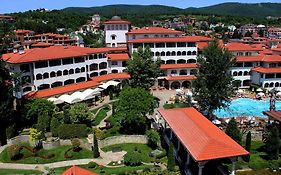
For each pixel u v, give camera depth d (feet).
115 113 217.97
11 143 190.08
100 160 170.40
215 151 124.26
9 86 209.15
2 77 201.98
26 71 243.60
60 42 535.60
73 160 170.71
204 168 143.84
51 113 215.31
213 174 138.92
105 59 320.70
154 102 209.97
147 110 199.93
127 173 147.95
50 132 202.39
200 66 216.95
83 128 197.47
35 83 248.52
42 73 252.21
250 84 333.62
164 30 364.79
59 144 188.96
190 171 139.33
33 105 210.38
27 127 216.33
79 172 112.98
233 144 131.95
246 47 339.77
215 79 211.41
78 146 180.86
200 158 120.47
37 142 187.83
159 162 164.04
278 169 152.05
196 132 142.51
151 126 213.25
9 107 203.62
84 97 250.37
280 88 319.68
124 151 183.21
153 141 185.16
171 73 337.72
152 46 334.65
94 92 267.18
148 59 272.51
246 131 198.49
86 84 279.69
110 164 164.76
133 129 208.33
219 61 207.41
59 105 248.93
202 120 163.22
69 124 197.57
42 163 168.14
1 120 201.26
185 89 325.83
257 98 287.48
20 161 171.12
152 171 150.00
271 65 320.09
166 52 338.75
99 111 250.98
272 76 316.81
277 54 351.87
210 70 209.36
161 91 320.50
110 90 298.76
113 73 326.24
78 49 301.63
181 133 148.36
